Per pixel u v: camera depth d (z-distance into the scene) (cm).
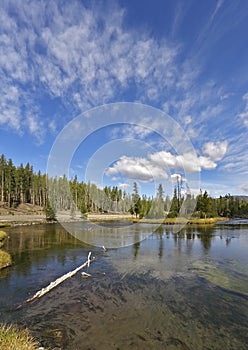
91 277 1021
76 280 980
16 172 5525
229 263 1266
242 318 665
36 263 1248
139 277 1026
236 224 3756
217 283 948
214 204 6262
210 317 669
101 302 764
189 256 1433
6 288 880
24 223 3319
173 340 550
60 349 503
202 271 1113
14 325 608
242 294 836
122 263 1265
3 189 5300
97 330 590
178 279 998
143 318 658
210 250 1623
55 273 1077
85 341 538
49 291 854
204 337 566
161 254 1495
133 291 863
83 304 748
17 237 2145
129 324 622
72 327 602
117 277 1026
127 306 736
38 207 5525
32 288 883
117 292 852
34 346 483
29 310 699
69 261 1297
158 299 793
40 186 5809
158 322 636
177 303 761
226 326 620
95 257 1400
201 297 809
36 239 2038
